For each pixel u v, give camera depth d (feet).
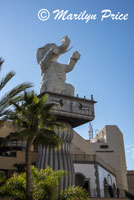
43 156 73.36
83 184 94.99
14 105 50.11
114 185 118.73
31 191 47.88
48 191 48.88
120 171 150.41
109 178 111.04
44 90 80.33
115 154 154.71
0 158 97.71
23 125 51.96
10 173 96.84
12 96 49.26
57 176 53.31
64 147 74.79
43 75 83.56
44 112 52.70
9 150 101.19
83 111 79.15
